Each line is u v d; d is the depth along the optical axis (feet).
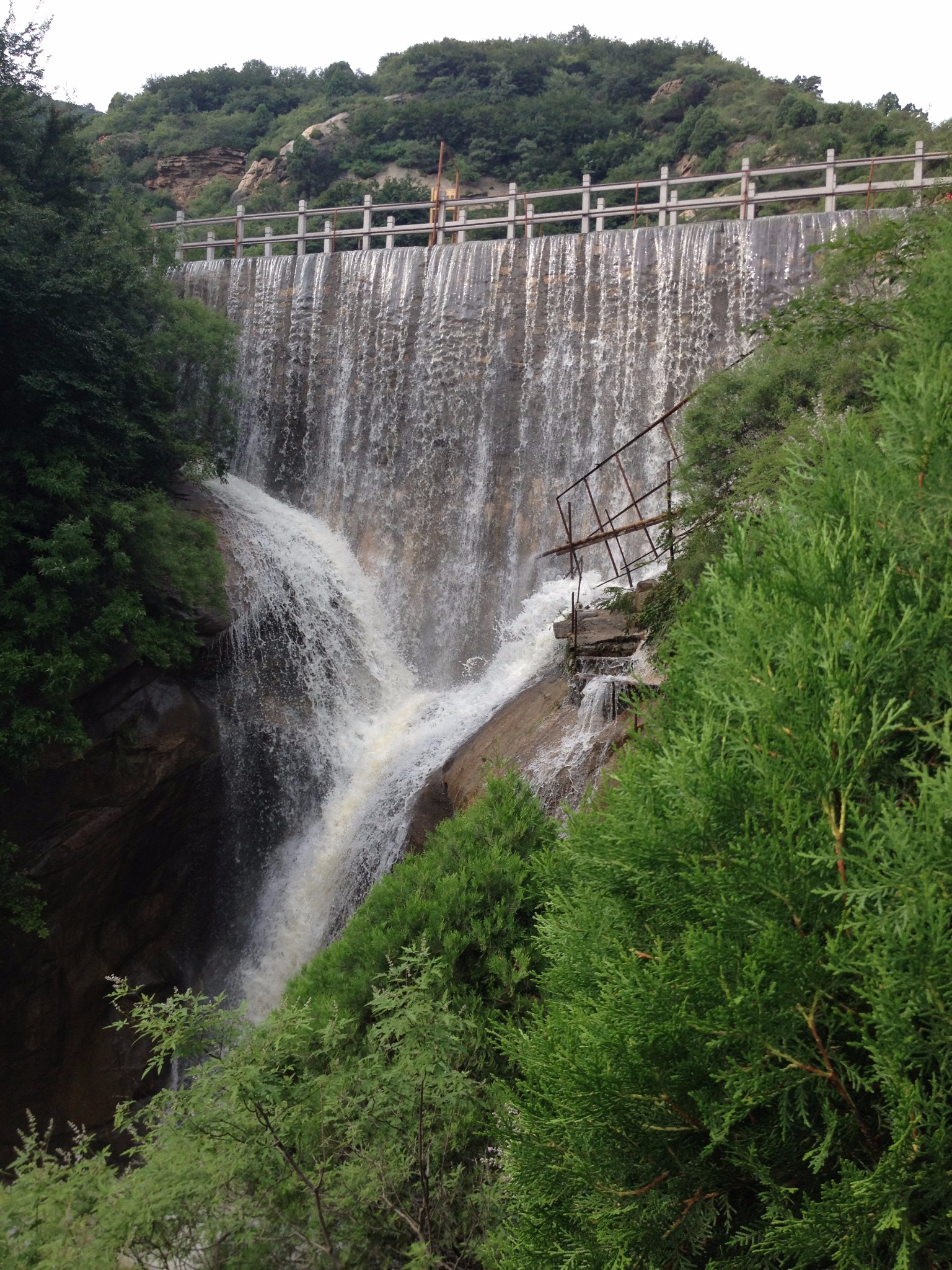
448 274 81.87
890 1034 9.09
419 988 16.56
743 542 14.93
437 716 65.72
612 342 75.77
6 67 62.23
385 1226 15.40
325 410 84.99
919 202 69.31
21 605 49.52
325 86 248.11
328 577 75.51
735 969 10.46
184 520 62.95
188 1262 13.92
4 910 47.78
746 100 185.78
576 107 199.52
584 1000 12.64
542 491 76.43
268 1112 14.53
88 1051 51.67
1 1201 12.49
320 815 60.70
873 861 9.74
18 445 54.08
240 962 57.88
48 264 54.70
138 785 53.62
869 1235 9.15
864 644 11.07
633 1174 11.32
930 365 12.94
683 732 12.86
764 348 47.93
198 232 160.56
